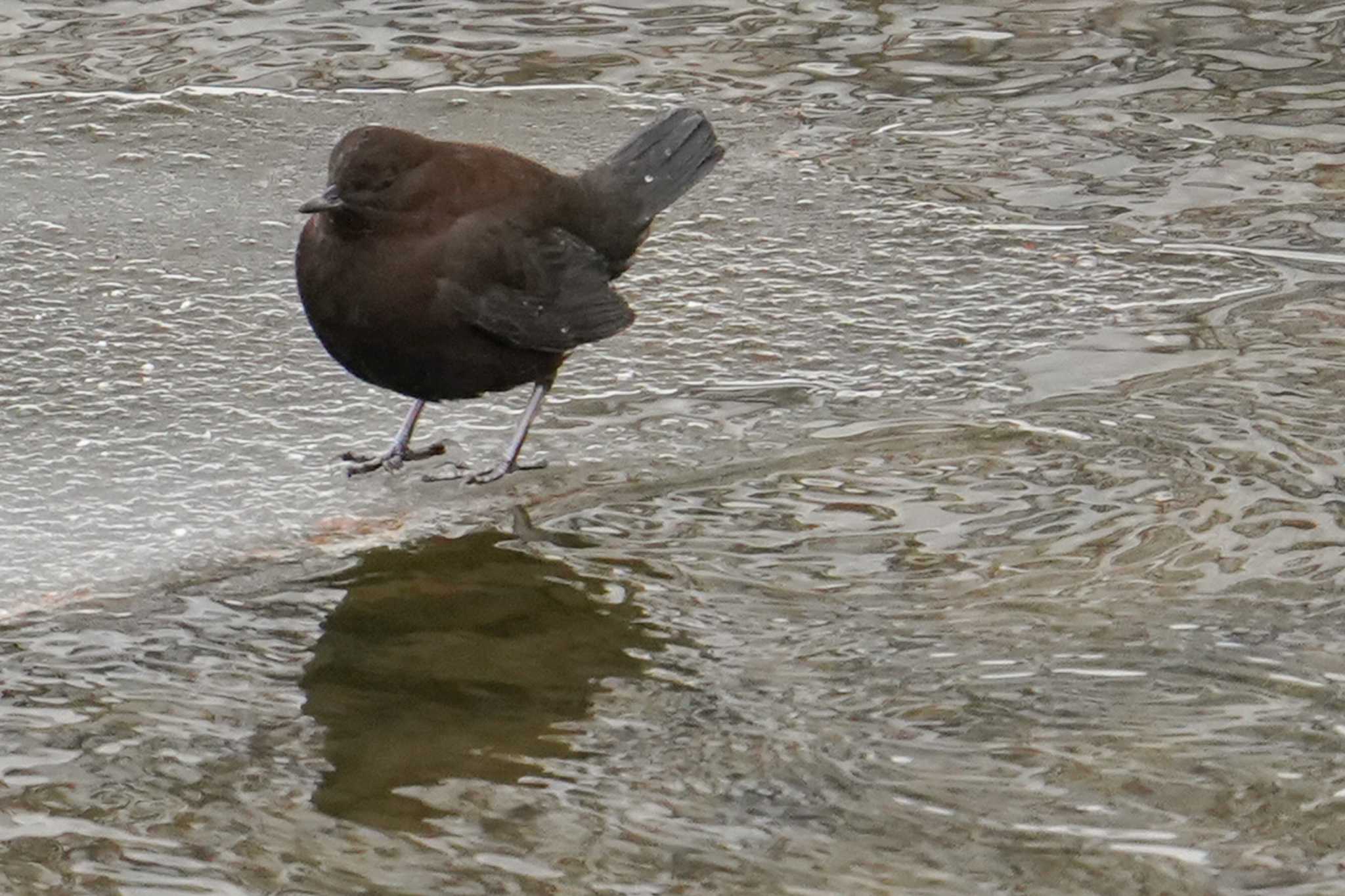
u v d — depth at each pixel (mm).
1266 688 8023
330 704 8047
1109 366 11000
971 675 8172
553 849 7098
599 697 8086
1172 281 12055
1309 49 15461
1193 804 7301
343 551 9336
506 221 10062
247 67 15359
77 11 16297
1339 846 7043
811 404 10672
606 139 14273
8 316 11578
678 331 11523
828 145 14117
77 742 7766
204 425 10461
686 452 10203
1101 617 8586
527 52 15648
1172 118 14438
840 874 6926
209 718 7945
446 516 9656
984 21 16078
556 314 10148
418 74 15312
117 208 13148
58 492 9727
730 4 16438
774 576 9039
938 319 11641
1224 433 10172
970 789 7414
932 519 9469
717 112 14617
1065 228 12836
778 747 7711
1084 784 7430
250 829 7234
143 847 7129
